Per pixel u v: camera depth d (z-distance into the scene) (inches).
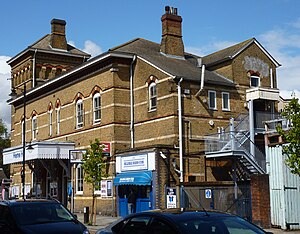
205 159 1078.4
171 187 996.6
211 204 943.7
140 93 1166.3
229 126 1115.9
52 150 1289.4
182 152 1047.0
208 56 1317.7
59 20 1815.9
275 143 784.3
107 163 1161.4
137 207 1051.9
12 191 1665.8
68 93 1380.4
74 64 1820.9
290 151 603.5
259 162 1040.8
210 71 1237.7
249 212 916.0
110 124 1167.0
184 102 1079.0
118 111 1168.2
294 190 778.8
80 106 1321.4
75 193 1300.4
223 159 1072.8
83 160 981.8
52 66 1777.8
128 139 1173.7
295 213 772.6
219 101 1140.5
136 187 1066.1
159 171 1003.9
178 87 1070.4
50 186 1432.1
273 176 784.9
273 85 1259.2
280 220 767.7
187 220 285.1
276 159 783.1
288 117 602.9
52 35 1808.6
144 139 1138.7
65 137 1381.6
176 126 1055.0
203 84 1105.4
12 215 453.1
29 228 430.3
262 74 1240.8
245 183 1015.0
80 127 1316.4
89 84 1273.4
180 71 1121.4
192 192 943.7
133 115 1180.5
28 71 1766.7
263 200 789.2
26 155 1341.0
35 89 1563.7
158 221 295.6
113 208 1122.0
